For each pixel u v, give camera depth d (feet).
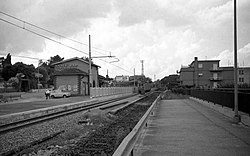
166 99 121.39
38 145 28.17
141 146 24.23
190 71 251.60
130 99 142.20
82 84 189.26
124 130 36.68
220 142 25.70
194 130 33.09
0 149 28.30
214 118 45.91
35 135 36.50
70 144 29.76
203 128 34.65
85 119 53.31
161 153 21.58
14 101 117.29
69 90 186.29
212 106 64.69
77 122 49.37
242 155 20.71
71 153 24.30
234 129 33.68
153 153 21.62
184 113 55.26
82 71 197.36
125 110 74.13
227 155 20.74
